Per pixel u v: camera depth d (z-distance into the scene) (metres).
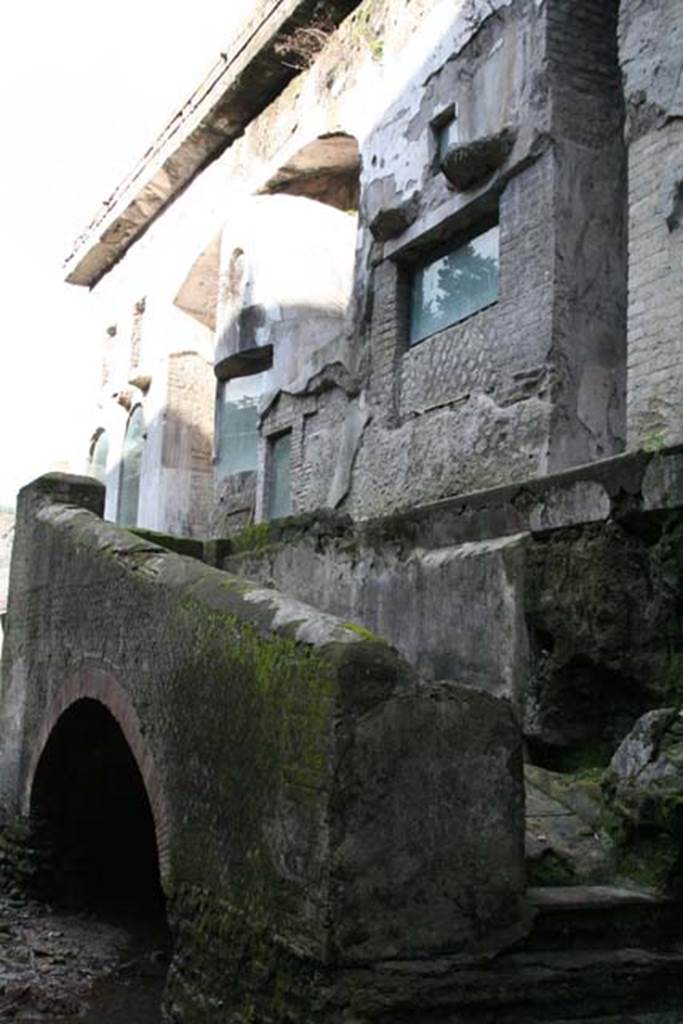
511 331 8.74
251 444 14.80
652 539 6.05
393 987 4.11
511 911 4.43
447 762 4.44
